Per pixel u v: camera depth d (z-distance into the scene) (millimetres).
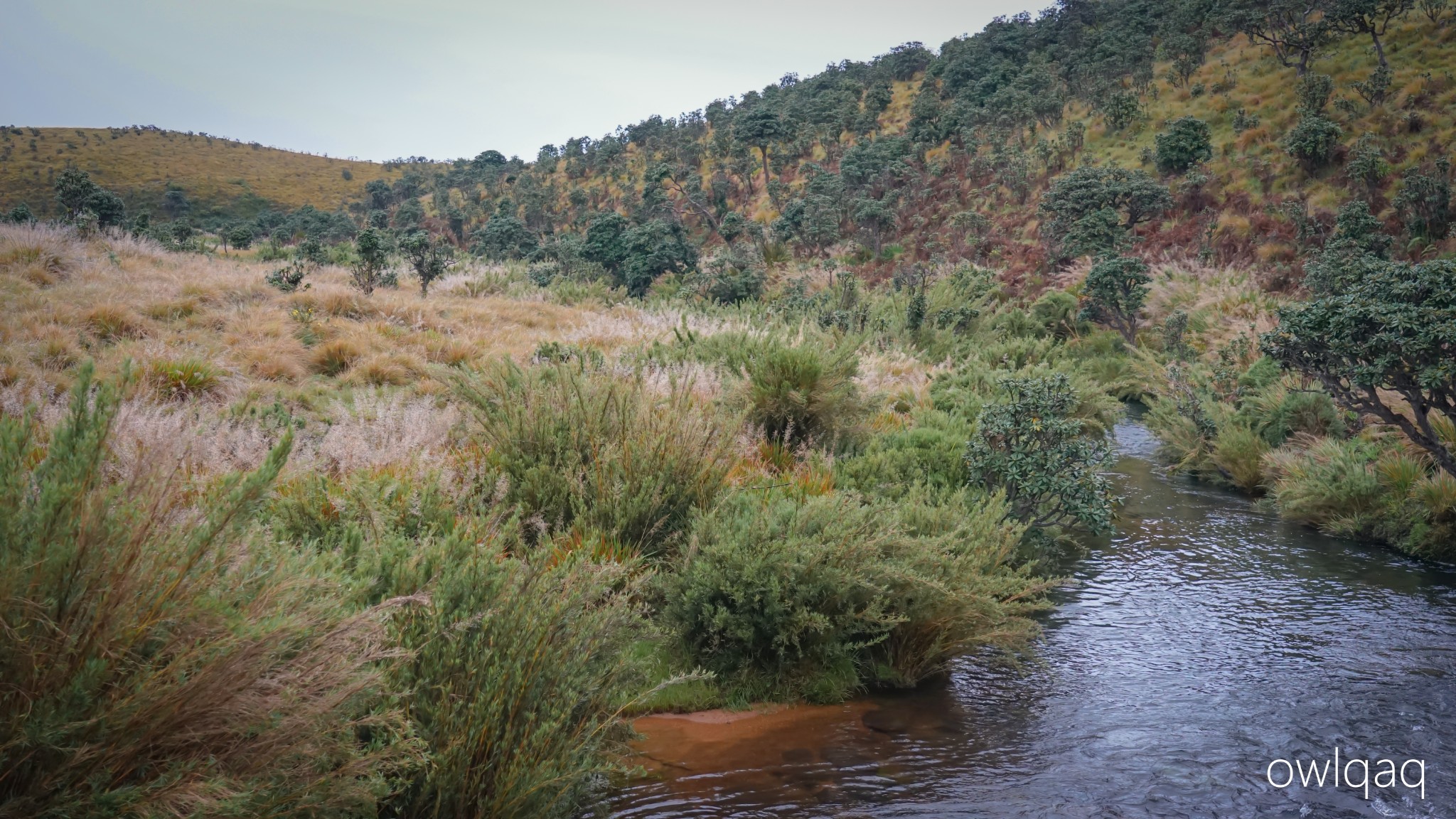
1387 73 47656
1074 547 9906
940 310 29953
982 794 4203
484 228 85250
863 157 76500
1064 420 9094
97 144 150625
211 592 2469
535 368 9039
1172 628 7172
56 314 11672
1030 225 55812
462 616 3336
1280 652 6590
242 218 129250
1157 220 48031
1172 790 4301
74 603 2242
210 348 11883
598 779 3754
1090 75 74000
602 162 115438
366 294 18562
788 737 4852
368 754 2701
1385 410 10414
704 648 5492
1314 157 44562
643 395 7363
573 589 3762
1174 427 16203
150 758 2246
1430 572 9109
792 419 9836
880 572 5625
